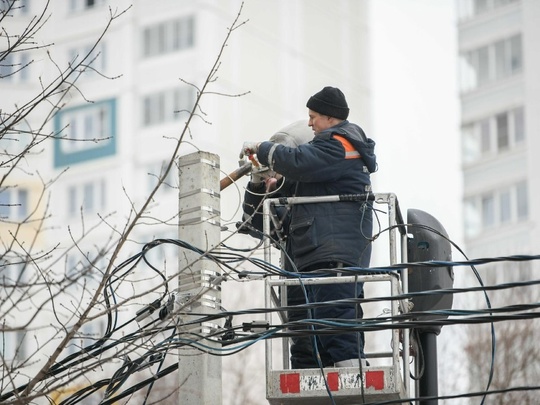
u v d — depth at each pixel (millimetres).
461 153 89875
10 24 90438
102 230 83875
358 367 18453
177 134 88312
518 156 88062
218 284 19250
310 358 19812
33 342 66688
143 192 87812
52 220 83750
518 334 54719
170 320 19078
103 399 19516
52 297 18266
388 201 19438
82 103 90500
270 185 20500
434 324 18125
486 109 90312
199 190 19516
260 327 18734
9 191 84562
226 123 89062
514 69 90062
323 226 19422
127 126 89250
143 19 91812
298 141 20828
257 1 92938
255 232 20750
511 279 61219
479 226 87875
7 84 89812
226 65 90562
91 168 87938
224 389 59656
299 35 94500
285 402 18812
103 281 18375
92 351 21875
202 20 90375
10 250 19266
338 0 97125
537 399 53344
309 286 19953
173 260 82000
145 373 54562
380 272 18812
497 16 91562
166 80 90438
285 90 92500
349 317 19359
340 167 19547
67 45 92188
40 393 17828
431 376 20750
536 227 86250
